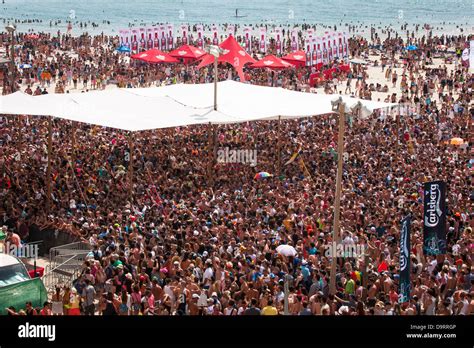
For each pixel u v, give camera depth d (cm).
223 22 16525
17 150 3797
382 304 1708
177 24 15438
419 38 12356
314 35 6838
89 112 3325
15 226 2711
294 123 4906
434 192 2184
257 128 4500
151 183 3209
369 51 10244
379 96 6738
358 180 3272
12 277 2061
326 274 1994
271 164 3769
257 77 6975
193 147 4006
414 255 2295
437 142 4503
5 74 5634
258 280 1881
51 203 2917
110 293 1795
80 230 2502
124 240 2316
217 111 3550
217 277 1958
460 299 1789
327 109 3678
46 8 19588
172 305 1867
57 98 3503
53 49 9125
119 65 7225
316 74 6912
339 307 1777
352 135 4484
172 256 2100
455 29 15588
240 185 3325
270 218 2611
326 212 2666
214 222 2519
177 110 3559
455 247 2319
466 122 5131
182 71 7012
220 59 5669
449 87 6869
